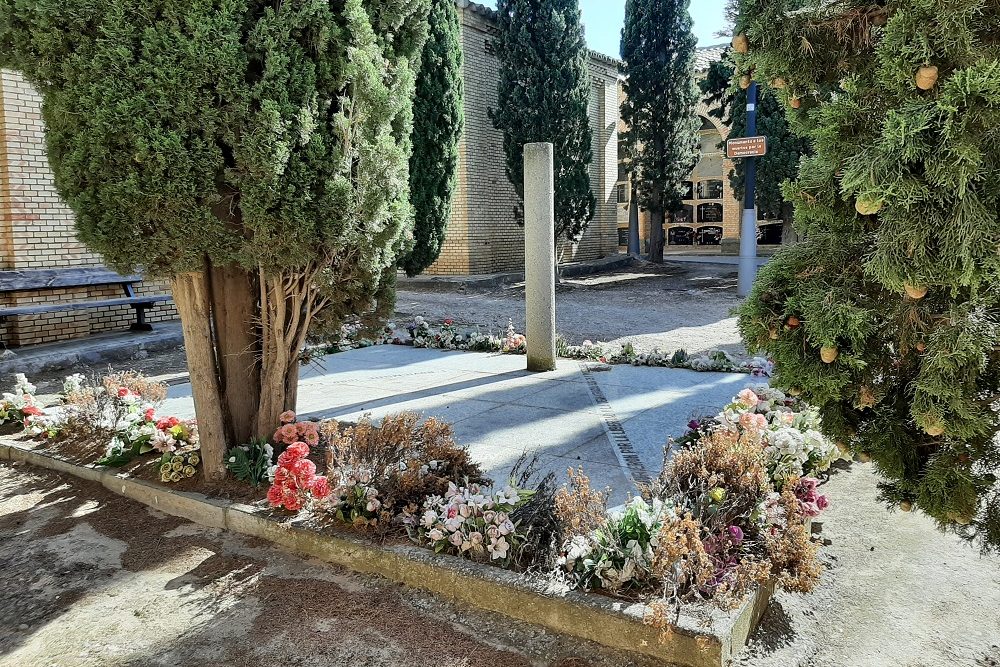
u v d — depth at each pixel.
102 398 4.88
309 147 3.48
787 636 2.52
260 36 3.30
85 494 4.06
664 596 2.40
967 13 1.73
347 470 3.37
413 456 3.41
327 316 4.16
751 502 2.89
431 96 11.95
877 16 2.04
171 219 3.36
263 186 3.34
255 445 3.95
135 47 3.24
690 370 7.02
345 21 3.61
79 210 3.39
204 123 3.29
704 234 26.30
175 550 3.33
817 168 2.16
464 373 7.18
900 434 2.15
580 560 2.65
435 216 12.38
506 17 14.98
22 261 8.25
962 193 1.68
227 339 4.02
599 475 3.98
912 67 1.83
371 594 2.87
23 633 2.70
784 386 2.22
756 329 2.23
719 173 25.52
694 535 2.49
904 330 2.05
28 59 3.32
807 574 2.64
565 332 10.28
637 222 22.55
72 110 3.29
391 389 6.48
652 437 4.70
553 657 2.42
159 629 2.69
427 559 2.88
